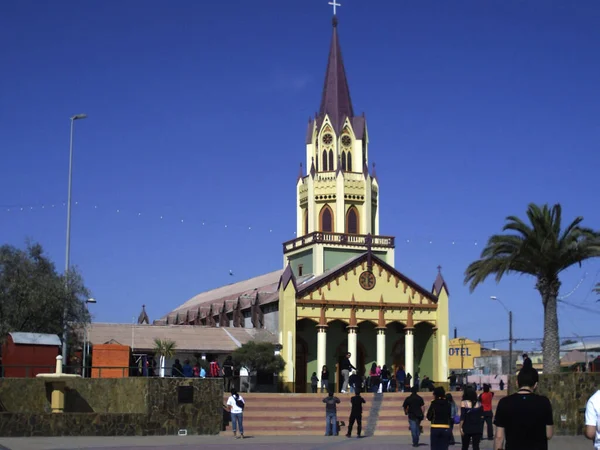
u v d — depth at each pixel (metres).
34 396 40.16
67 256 54.00
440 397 24.39
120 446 30.27
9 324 50.91
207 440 34.69
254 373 69.81
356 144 85.44
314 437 37.66
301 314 73.00
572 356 100.44
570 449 31.84
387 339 79.06
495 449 12.84
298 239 85.00
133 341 69.06
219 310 90.38
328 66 88.00
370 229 84.31
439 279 78.25
